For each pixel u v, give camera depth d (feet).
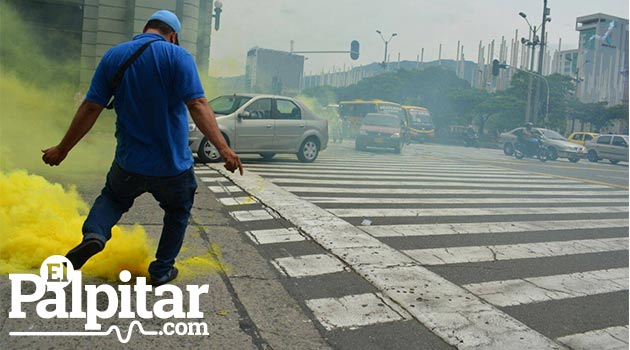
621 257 16.03
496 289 12.28
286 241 15.14
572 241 17.90
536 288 12.51
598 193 33.09
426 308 10.56
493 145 129.90
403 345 8.98
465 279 12.87
